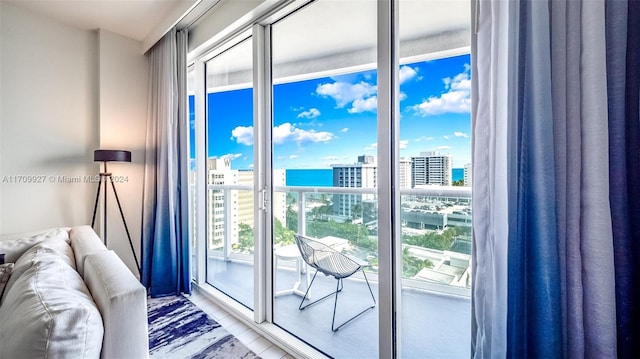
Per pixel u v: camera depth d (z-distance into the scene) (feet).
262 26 6.67
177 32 8.73
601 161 2.41
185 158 8.66
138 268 9.36
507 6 2.90
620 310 2.42
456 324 4.51
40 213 8.30
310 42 6.15
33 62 8.13
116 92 9.41
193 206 9.27
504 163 2.90
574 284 2.53
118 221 9.50
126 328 2.98
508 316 2.85
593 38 2.43
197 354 5.74
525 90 2.77
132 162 9.79
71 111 8.80
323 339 5.98
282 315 6.79
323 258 6.16
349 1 5.57
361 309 5.72
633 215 2.40
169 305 7.95
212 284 9.00
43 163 8.34
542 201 2.64
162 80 9.01
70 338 2.43
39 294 2.93
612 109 2.43
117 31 9.22
